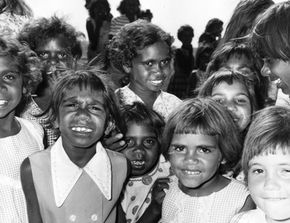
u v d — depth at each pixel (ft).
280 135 5.25
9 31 8.29
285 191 5.15
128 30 9.69
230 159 6.81
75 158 6.61
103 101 6.59
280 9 5.86
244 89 7.64
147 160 8.09
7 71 6.56
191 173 6.53
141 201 8.23
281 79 6.01
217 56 9.02
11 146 6.68
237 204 6.55
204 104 6.78
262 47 5.99
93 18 18.88
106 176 6.76
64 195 6.43
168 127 6.79
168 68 9.66
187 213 6.80
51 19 9.95
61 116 6.50
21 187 6.56
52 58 9.29
